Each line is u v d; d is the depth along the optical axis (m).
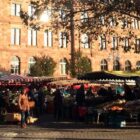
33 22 27.88
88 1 25.66
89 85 44.78
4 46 70.25
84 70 71.69
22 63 72.06
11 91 39.72
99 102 30.50
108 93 32.69
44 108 37.34
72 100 33.12
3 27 70.31
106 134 22.81
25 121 27.89
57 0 25.61
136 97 31.08
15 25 71.62
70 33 28.47
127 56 86.38
